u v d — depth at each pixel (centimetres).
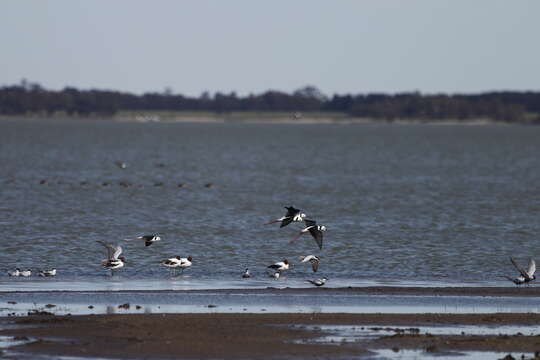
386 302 3409
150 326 2916
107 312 3162
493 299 3491
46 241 4972
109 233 5334
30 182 8762
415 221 6084
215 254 4641
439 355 2645
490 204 7238
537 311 3288
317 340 2795
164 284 3788
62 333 2823
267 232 5459
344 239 5194
